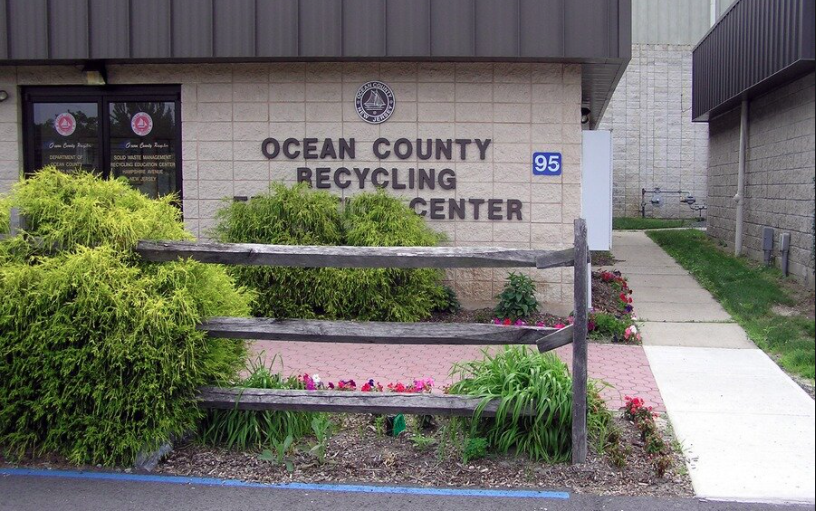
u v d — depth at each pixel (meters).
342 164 10.41
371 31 9.78
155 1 9.89
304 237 9.65
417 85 10.29
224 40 9.88
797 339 8.98
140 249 5.83
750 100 14.31
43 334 5.54
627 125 25.12
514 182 10.26
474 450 5.68
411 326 5.63
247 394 5.77
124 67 10.52
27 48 10.00
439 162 10.32
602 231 10.26
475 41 9.70
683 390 7.40
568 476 5.49
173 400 5.68
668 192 25.16
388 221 9.67
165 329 5.54
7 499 5.20
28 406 5.70
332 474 5.59
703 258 14.55
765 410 6.84
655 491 5.32
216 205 10.52
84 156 10.87
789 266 12.27
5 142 10.76
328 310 9.52
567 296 10.29
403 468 5.66
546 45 9.66
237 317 5.89
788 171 12.28
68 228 5.83
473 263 5.48
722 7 24.59
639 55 25.02
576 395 5.55
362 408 5.70
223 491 5.33
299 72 10.38
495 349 9.05
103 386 5.55
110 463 5.67
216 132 10.48
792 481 5.44
